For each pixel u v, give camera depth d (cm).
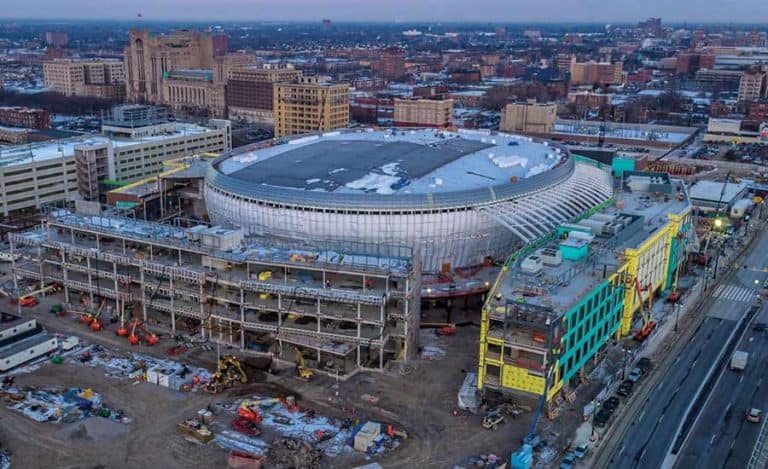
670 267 18550
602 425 12256
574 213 18875
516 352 12612
